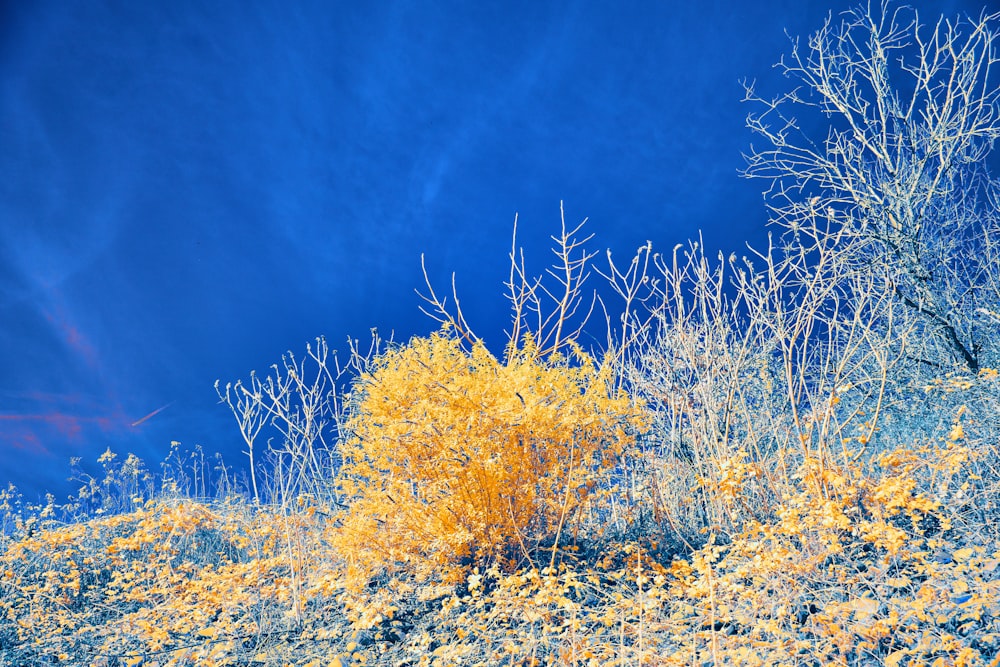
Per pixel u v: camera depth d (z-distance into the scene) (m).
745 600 3.71
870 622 3.14
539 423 4.66
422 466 4.75
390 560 4.74
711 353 5.32
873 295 4.95
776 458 5.16
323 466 6.18
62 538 6.37
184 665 4.05
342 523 5.26
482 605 4.19
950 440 4.39
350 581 4.64
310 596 4.88
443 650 3.73
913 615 3.07
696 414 5.48
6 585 5.68
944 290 5.43
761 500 4.96
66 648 4.44
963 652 2.66
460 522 4.63
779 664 2.98
